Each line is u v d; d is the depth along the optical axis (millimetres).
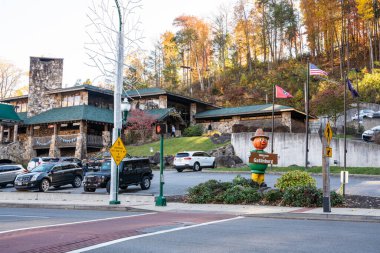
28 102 55562
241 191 16984
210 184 18547
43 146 49688
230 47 96500
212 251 6895
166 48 92625
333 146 32875
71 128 49969
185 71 99250
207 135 47438
